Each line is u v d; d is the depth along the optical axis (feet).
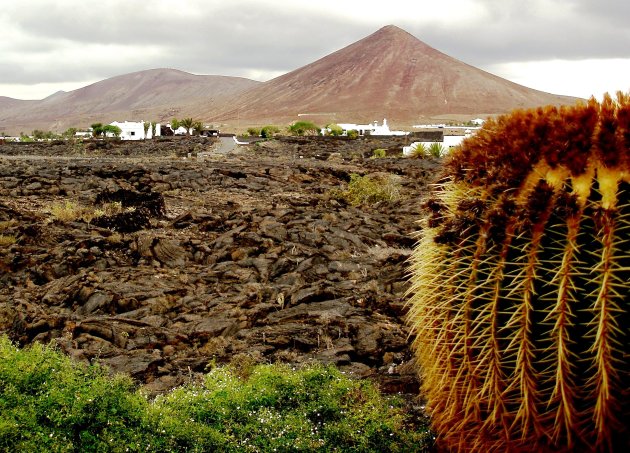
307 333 26.17
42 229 45.98
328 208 65.67
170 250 41.83
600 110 12.69
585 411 12.24
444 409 15.03
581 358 12.00
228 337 26.45
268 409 17.90
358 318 28.07
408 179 100.48
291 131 344.69
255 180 93.91
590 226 11.81
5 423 14.67
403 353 24.35
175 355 24.79
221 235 48.14
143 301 30.89
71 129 415.44
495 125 14.30
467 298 12.96
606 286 11.49
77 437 15.67
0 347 18.58
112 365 23.03
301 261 39.29
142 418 16.48
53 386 16.83
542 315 12.20
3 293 33.53
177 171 98.94
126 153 185.57
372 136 285.02
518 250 12.44
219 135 362.12
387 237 48.91
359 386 19.40
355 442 16.75
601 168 12.00
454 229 13.20
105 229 49.93
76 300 31.50
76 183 82.28
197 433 16.28
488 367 12.89
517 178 12.80
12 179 81.71
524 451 13.15
